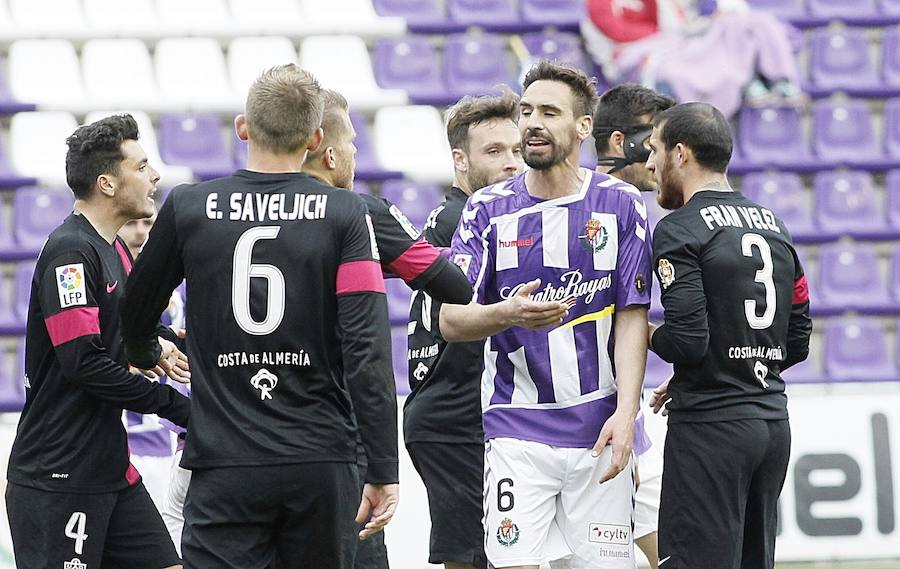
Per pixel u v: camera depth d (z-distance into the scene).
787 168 39.50
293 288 13.52
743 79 38.81
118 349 16.36
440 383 19.69
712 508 15.99
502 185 17.08
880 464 28.53
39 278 15.96
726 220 16.17
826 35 42.78
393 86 41.00
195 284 13.69
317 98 13.96
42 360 16.14
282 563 13.99
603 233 16.58
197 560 13.54
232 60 40.62
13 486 16.30
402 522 26.92
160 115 38.88
